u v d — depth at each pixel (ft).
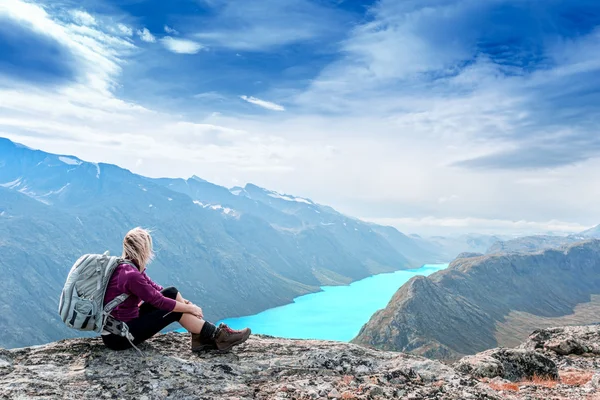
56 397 6.78
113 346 8.64
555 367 14.97
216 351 9.67
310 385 8.39
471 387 9.37
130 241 8.21
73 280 7.79
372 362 10.36
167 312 8.71
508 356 14.84
